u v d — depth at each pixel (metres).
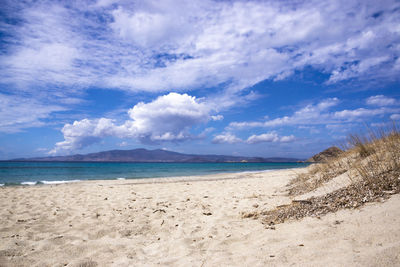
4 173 25.02
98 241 3.70
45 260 3.00
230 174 21.66
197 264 2.64
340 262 2.00
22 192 9.06
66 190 9.65
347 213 3.26
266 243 2.95
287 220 3.84
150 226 4.48
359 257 2.00
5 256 3.06
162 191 9.16
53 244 3.53
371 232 2.44
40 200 7.24
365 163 5.27
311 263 2.12
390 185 3.62
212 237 3.64
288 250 2.50
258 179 13.16
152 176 20.72
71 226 4.48
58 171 30.00
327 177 6.09
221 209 5.54
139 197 7.71
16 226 4.42
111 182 14.21
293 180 8.29
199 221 4.65
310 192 5.31
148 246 3.50
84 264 2.85
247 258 2.56
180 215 5.19
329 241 2.51
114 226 4.46
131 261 2.94
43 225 4.52
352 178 4.76
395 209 2.79
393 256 1.88
